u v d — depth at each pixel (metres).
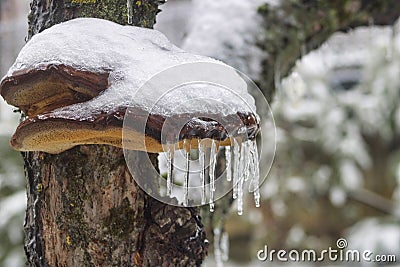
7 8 2.93
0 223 2.61
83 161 0.93
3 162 2.71
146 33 0.90
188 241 0.97
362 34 2.96
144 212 0.95
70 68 0.84
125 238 0.94
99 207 0.93
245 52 1.45
